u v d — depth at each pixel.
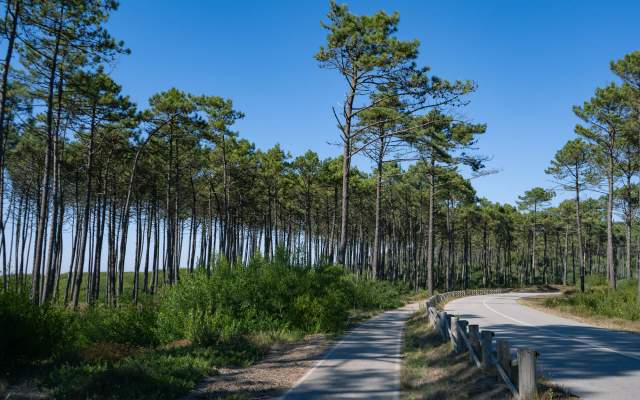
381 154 37.22
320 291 20.09
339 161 48.91
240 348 12.99
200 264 18.06
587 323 21.84
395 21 25.44
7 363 10.02
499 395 7.20
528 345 13.59
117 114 29.67
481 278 98.50
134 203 50.44
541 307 31.75
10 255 47.78
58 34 21.67
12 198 50.06
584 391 7.77
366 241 80.44
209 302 16.48
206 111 38.41
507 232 86.69
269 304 18.22
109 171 40.47
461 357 10.51
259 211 60.53
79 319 16.53
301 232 73.38
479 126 32.97
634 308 23.48
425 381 9.34
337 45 25.50
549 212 80.00
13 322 10.13
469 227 79.75
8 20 19.41
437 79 25.17
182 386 8.73
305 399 8.04
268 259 20.92
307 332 17.91
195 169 44.31
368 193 59.31
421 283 82.00
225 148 41.72
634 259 106.50
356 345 14.75
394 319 24.83
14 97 24.14
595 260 122.62
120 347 12.96
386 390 8.70
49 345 11.00
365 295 32.12
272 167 49.53
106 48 22.61
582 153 46.59
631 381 8.58
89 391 8.03
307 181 54.38
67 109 27.73
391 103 28.20
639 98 33.69
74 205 50.38
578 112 39.81
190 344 13.28
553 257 112.69
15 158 39.47
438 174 45.53
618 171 43.00
